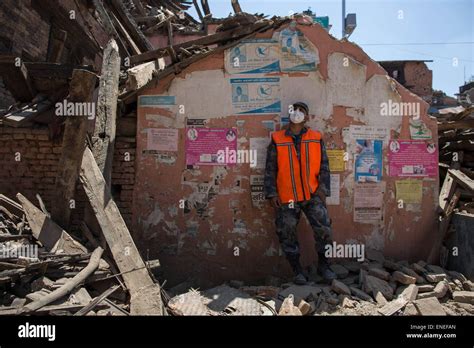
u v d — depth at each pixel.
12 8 6.81
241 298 3.63
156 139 4.73
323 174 4.25
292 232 4.19
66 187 3.91
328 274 4.07
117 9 7.60
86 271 3.11
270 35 4.75
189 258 4.67
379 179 4.75
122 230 3.62
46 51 8.09
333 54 4.75
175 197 4.71
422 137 4.79
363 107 4.76
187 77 4.75
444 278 3.95
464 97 12.35
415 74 13.58
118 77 4.79
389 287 3.83
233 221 4.69
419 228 4.77
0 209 4.13
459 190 4.84
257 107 4.73
